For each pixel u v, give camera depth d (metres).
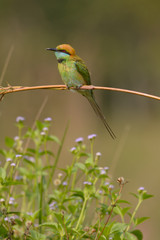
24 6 22.84
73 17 23.72
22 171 5.21
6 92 4.68
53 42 23.31
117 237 4.00
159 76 24.50
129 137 18.84
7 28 22.44
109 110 24.22
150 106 24.22
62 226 3.95
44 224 3.97
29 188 5.63
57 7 23.42
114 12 24.30
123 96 24.42
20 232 4.32
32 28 22.84
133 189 10.62
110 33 24.42
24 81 21.52
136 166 13.38
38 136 5.50
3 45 22.05
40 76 22.09
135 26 24.56
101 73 24.41
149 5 24.33
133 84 24.61
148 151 15.84
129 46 24.59
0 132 14.94
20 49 22.09
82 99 21.23
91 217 5.13
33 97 20.12
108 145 16.73
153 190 10.70
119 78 24.56
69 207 4.51
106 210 4.44
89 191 4.57
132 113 24.05
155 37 24.56
